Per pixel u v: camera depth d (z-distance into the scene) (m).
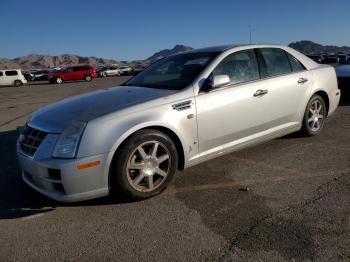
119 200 3.93
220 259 2.81
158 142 3.86
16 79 35.06
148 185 3.87
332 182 4.18
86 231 3.34
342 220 3.31
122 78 41.81
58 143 3.57
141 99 4.00
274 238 3.06
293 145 5.62
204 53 4.85
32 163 3.69
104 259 2.90
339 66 10.03
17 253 3.04
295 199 3.79
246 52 4.93
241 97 4.58
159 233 3.24
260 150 5.46
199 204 3.78
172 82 4.50
